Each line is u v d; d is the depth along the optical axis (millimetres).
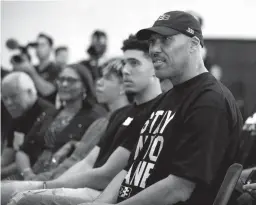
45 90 6332
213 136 2537
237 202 2691
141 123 3381
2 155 5086
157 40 2764
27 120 4930
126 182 2875
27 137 4758
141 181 2773
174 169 2559
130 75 3434
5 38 8781
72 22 8852
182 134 2615
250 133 2768
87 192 3395
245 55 8125
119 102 4133
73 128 4441
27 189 3553
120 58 4156
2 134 5590
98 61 6504
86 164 3811
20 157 4715
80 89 4531
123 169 3076
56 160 4355
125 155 3381
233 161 2666
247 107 5871
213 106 2574
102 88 4129
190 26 2754
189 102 2662
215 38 8211
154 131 2836
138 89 3436
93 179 3445
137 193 2717
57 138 4477
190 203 2600
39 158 4543
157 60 2768
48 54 7391
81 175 3480
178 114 2691
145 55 3428
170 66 2750
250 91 7855
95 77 6129
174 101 2779
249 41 8125
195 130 2555
